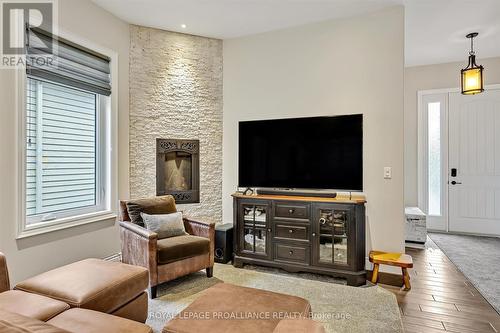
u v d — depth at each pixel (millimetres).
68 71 2906
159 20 3547
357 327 2180
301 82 3625
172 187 3961
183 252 2799
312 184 3443
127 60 3604
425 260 3701
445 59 4887
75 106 3119
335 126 3348
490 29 3758
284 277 3146
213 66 4031
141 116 3684
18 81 2447
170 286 2875
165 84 3811
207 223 3115
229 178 4047
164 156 3832
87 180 3264
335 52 3447
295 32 3664
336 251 3033
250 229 3398
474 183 4934
